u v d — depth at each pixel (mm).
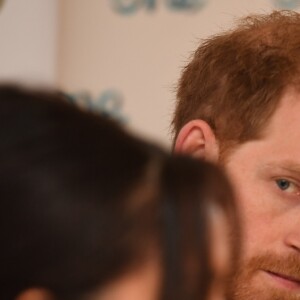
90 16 4367
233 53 2570
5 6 4293
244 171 2424
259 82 2461
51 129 1278
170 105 3281
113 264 1260
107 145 1304
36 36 4281
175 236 1302
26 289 1243
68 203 1247
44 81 1439
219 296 1384
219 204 1376
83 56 4371
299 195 2404
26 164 1247
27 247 1237
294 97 2422
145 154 1339
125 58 4355
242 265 2350
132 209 1280
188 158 1389
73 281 1247
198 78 2631
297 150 2387
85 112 1349
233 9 4164
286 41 2543
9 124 1273
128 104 4316
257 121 2426
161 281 1292
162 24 4293
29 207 1239
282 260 2383
